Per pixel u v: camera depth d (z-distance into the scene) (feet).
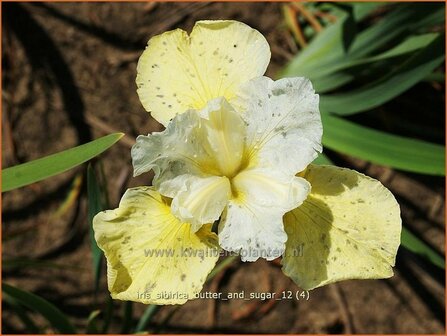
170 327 0.88
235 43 0.52
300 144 0.49
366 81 0.89
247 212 0.49
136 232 0.48
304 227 0.49
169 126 0.47
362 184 0.50
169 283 0.47
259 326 0.89
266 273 0.90
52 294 0.88
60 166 0.53
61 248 0.89
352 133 0.77
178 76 0.52
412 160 0.74
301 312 0.89
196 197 0.49
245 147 0.52
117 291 0.46
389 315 0.89
